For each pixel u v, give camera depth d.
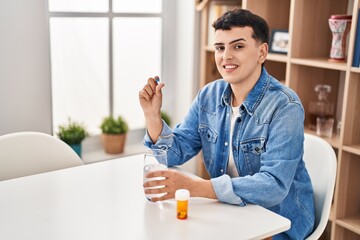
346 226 2.37
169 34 3.12
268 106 1.65
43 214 1.41
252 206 1.50
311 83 2.63
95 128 2.98
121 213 1.43
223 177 1.53
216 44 1.65
